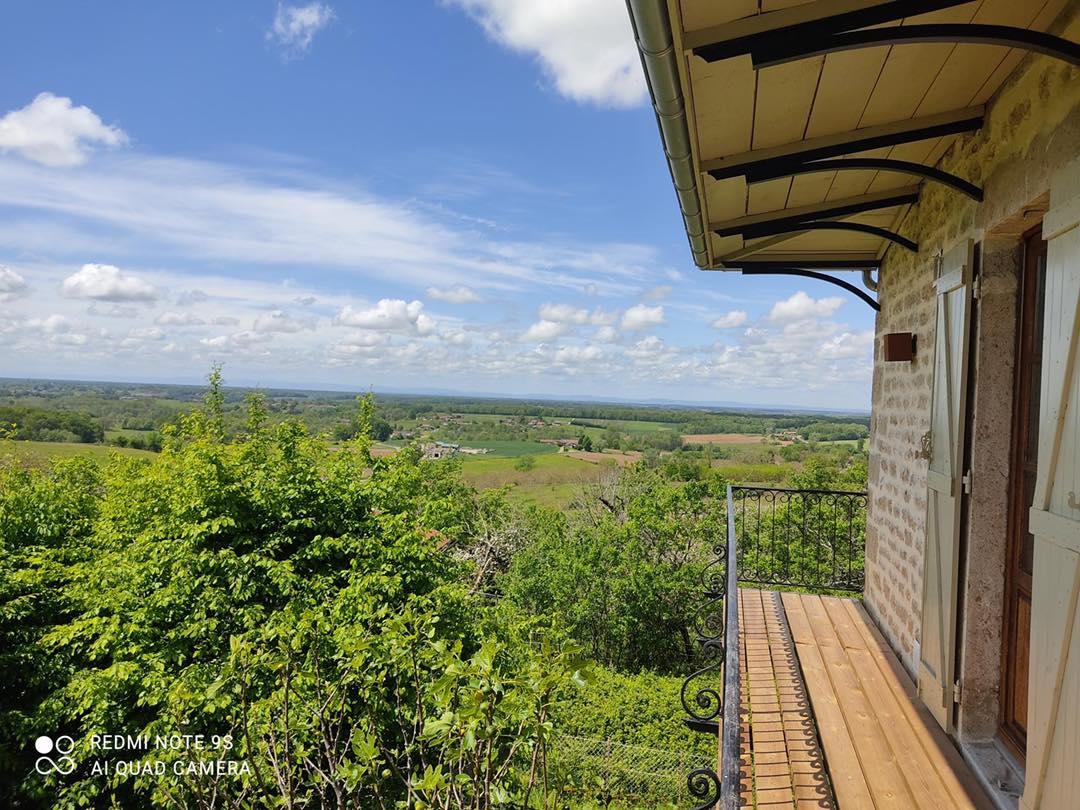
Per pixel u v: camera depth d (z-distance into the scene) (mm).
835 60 2049
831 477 16656
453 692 1849
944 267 3029
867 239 4500
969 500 2633
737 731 1797
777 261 5137
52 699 9586
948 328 2951
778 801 2455
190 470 11812
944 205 3123
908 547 3672
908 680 3520
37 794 8836
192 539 10828
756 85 2174
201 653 10055
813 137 2654
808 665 3740
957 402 2730
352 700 5633
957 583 2709
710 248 4309
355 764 2484
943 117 2586
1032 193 2104
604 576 17062
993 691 2613
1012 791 2338
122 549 12266
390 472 14188
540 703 1812
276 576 10477
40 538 12992
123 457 14977
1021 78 2184
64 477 14812
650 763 9617
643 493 19578
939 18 1923
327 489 12547
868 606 4820
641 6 1497
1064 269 1873
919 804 2363
